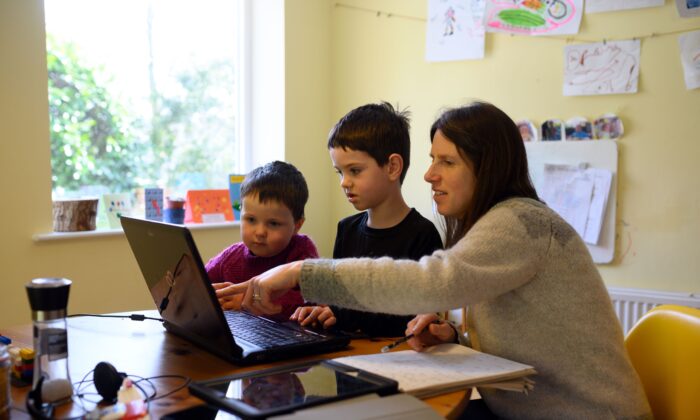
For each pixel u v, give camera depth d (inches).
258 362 38.1
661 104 85.4
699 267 84.0
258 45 108.3
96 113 91.0
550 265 38.1
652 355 44.3
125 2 94.3
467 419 43.3
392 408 28.2
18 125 73.8
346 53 112.7
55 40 85.7
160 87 99.5
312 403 28.4
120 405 29.3
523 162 42.5
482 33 98.1
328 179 115.3
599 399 37.9
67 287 30.9
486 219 38.2
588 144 90.0
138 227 41.6
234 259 61.4
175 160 102.2
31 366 33.8
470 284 35.1
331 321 47.6
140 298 87.2
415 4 104.8
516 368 35.5
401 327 51.4
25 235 74.8
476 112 41.9
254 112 110.0
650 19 85.6
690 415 39.3
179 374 35.7
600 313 38.8
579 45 90.3
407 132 59.5
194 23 103.9
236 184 103.0
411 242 56.3
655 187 86.4
